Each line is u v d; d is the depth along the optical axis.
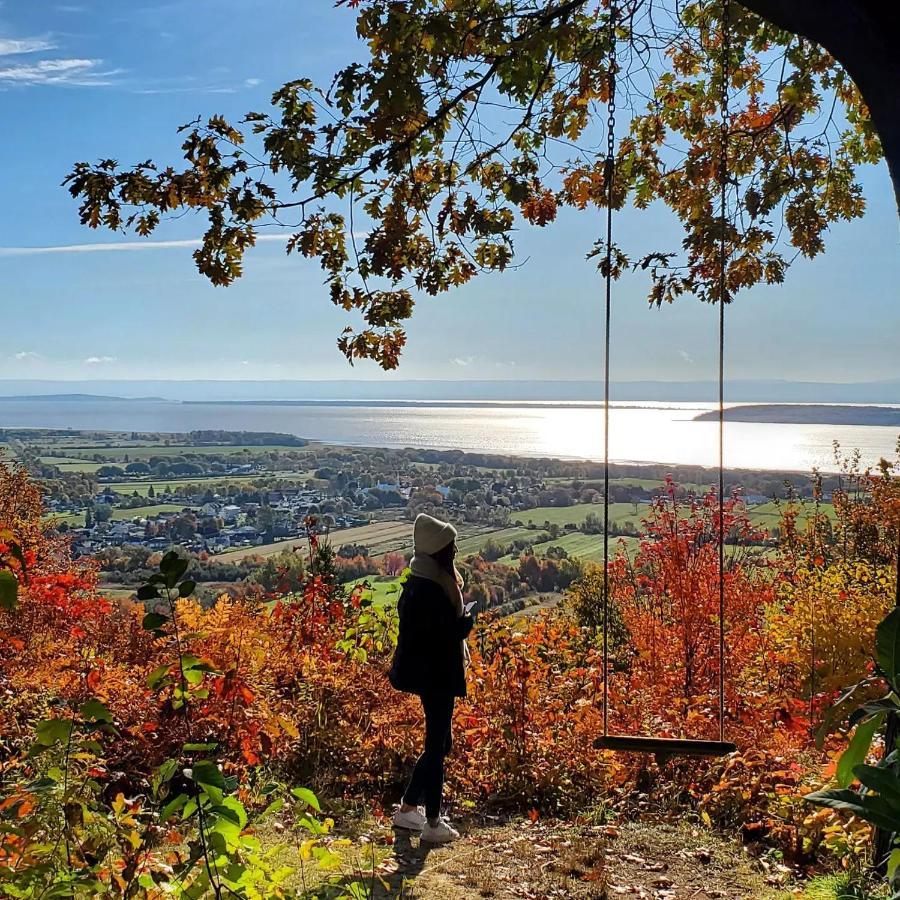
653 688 9.16
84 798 2.63
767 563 10.32
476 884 4.34
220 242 5.59
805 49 6.46
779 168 6.94
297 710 6.49
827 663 8.46
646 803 6.05
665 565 9.88
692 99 7.13
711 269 6.60
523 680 6.67
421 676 4.84
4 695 6.06
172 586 2.53
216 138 5.48
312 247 6.02
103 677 6.14
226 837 2.29
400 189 5.93
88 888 2.48
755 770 5.91
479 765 6.33
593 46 5.96
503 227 6.18
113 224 5.54
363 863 4.42
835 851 4.31
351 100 5.48
